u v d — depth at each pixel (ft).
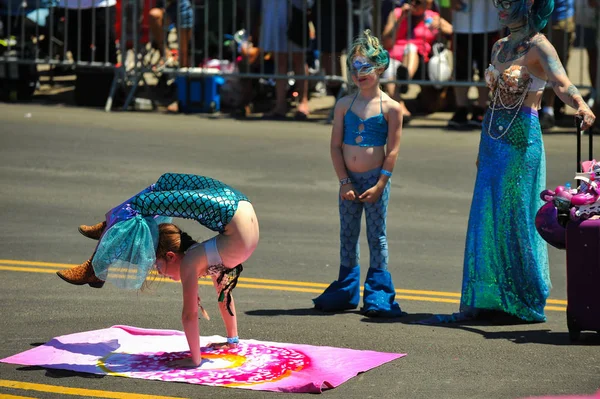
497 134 39.68
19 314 39.52
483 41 81.35
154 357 34.12
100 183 64.18
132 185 63.87
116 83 89.86
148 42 89.81
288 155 73.15
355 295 41.60
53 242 51.78
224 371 32.60
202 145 75.46
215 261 32.55
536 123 39.47
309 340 36.94
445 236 55.77
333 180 67.26
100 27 90.22
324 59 85.40
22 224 55.06
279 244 52.90
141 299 42.47
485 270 39.96
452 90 90.22
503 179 39.55
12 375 32.04
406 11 83.87
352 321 39.83
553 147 75.36
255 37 88.94
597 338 37.60
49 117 84.38
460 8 81.05
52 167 67.82
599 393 31.04
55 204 59.26
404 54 83.56
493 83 39.63
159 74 95.76
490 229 39.86
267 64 89.10
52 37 92.17
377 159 40.55
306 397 30.37
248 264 49.16
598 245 35.78
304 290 44.91
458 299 44.27
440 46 84.84
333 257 50.83
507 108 39.47
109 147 73.87
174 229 33.14
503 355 35.24
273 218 57.98
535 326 39.65
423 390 31.22
